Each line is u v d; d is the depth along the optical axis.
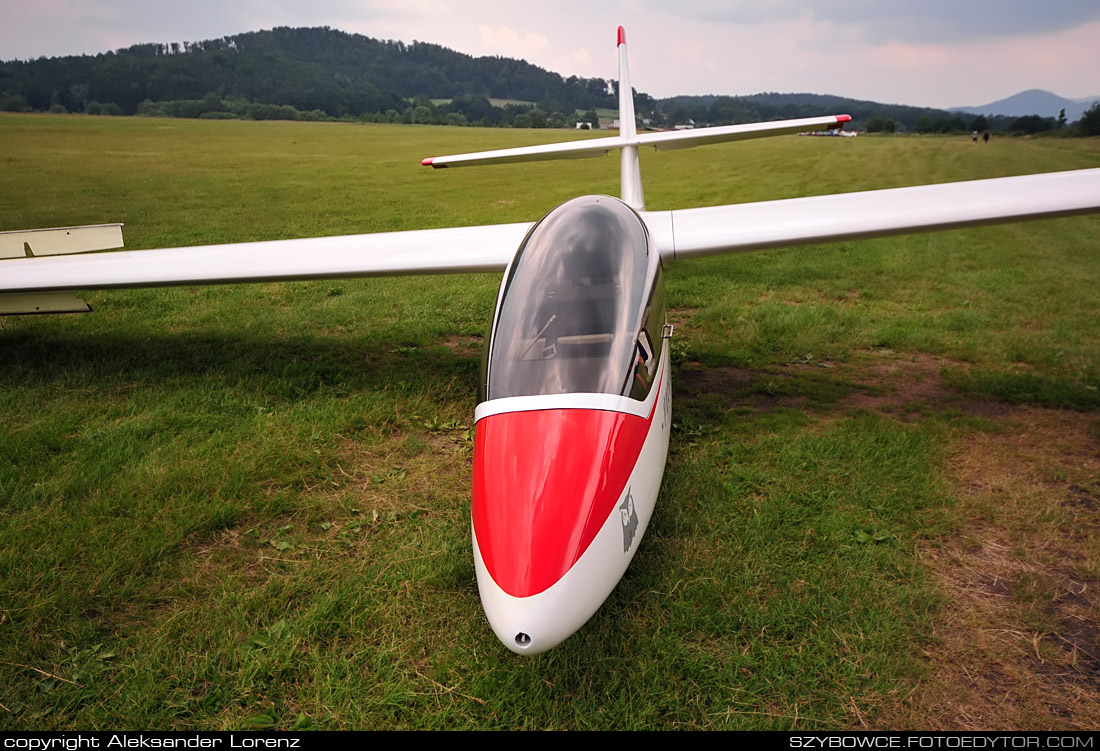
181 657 2.72
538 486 2.56
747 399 5.09
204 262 5.40
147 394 5.03
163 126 71.25
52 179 19.94
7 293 5.35
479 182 21.11
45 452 4.22
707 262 9.57
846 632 2.80
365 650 2.75
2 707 2.52
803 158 32.41
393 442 4.44
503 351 3.06
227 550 3.38
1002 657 2.70
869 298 7.85
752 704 2.51
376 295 7.71
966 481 3.96
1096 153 38.31
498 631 2.33
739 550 3.29
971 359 5.86
